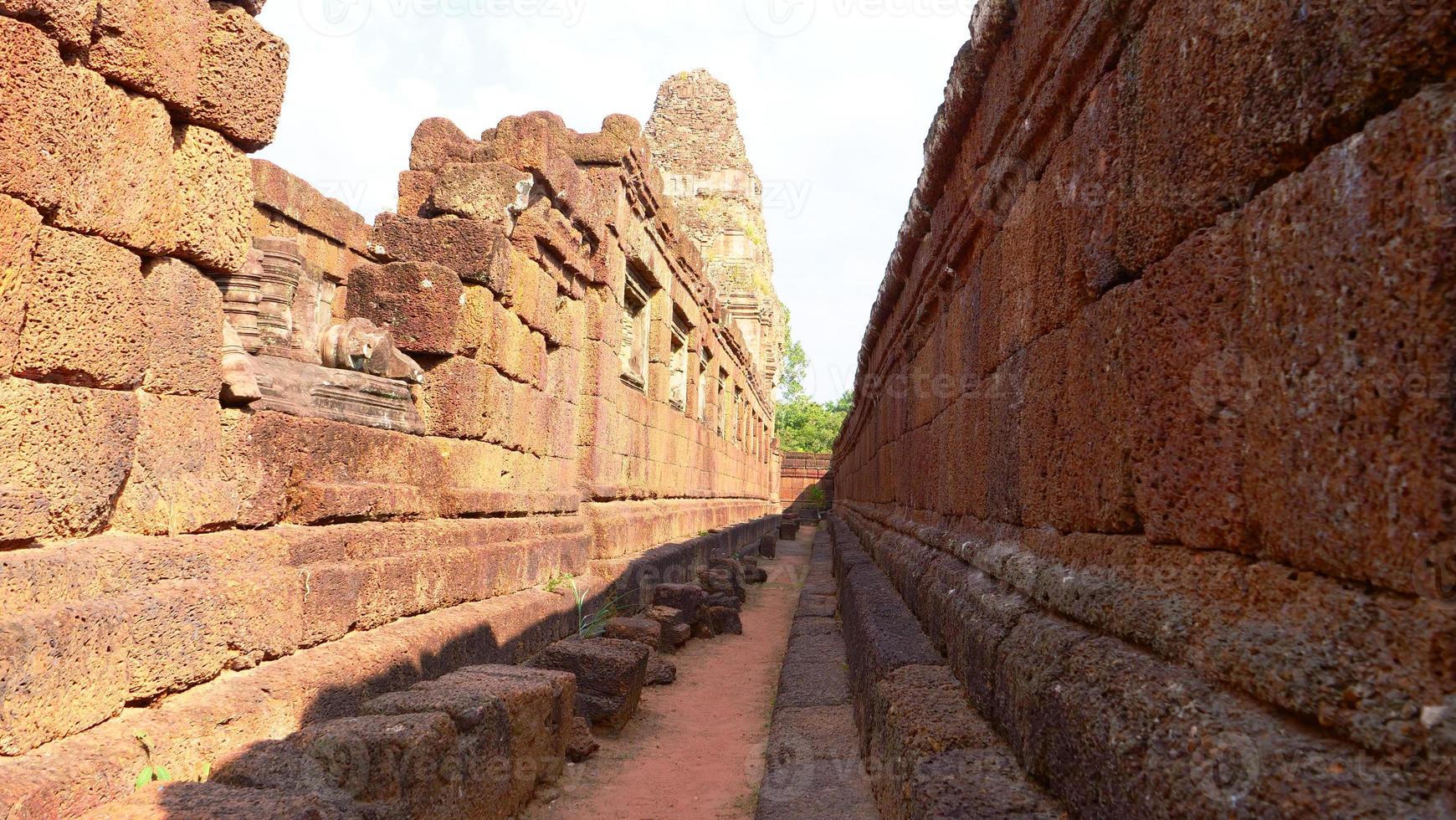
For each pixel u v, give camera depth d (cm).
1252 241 203
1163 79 257
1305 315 181
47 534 338
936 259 705
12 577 309
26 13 322
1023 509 413
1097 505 308
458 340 721
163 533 401
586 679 653
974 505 549
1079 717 252
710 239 3011
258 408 477
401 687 511
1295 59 188
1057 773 271
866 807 415
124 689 349
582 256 984
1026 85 409
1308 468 180
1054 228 371
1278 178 200
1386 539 156
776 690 786
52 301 334
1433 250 144
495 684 489
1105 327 301
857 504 1989
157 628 368
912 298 854
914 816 295
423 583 602
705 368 2011
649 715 700
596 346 1047
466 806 410
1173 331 245
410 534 611
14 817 275
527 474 859
